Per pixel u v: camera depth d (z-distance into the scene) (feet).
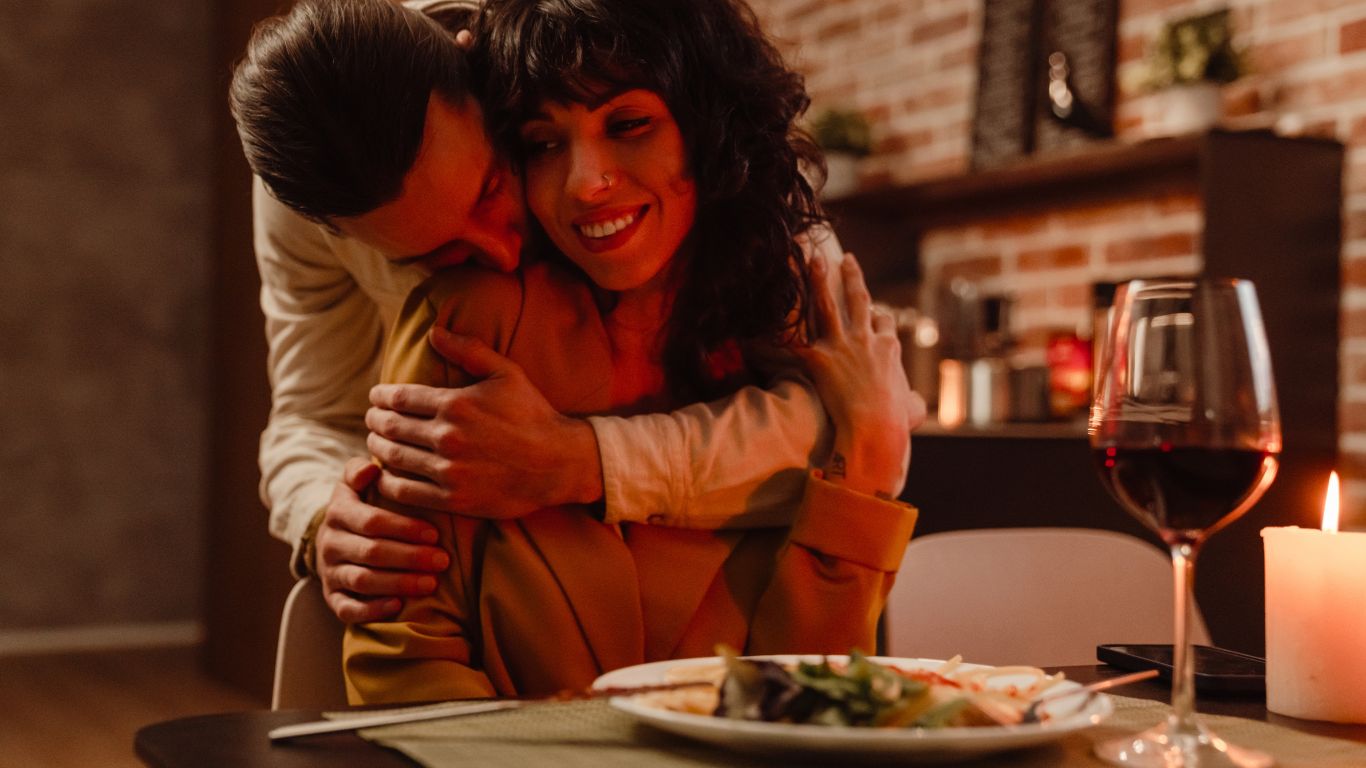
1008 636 4.65
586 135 3.20
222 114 13.50
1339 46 8.38
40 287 14.06
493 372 3.21
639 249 3.28
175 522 14.66
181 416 14.69
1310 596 2.61
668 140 3.25
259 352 12.26
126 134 14.43
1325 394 8.29
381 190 2.97
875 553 3.37
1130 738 2.24
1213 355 2.27
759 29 3.70
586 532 3.29
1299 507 8.14
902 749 1.96
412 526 3.19
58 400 14.14
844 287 3.73
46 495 14.08
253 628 12.10
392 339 3.44
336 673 3.74
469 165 3.10
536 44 3.11
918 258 11.93
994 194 10.85
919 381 10.39
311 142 2.92
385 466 3.26
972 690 2.36
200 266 14.79
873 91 12.41
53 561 14.12
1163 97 8.79
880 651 5.91
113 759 9.76
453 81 3.10
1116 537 4.79
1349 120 8.34
